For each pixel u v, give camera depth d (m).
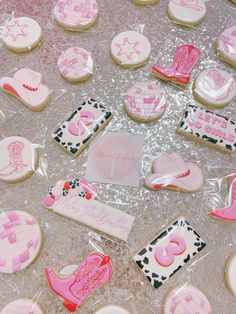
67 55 0.51
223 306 0.41
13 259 0.42
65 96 0.50
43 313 0.40
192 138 0.48
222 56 0.52
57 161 0.47
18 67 0.51
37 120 0.49
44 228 0.44
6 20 0.54
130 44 0.52
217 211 0.45
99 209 0.44
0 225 0.43
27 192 0.45
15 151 0.46
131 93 0.49
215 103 0.49
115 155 0.47
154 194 0.46
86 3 0.54
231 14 0.56
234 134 0.48
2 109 0.49
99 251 0.43
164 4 0.55
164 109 0.49
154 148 0.48
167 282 0.42
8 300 0.41
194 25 0.54
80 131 0.47
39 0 0.55
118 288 0.42
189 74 0.50
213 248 0.43
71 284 0.41
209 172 0.47
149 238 0.44
